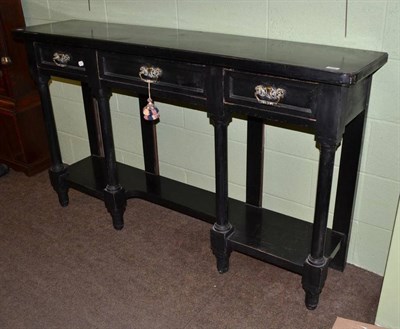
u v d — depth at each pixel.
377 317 1.62
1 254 2.07
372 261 1.89
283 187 1.99
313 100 1.37
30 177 2.71
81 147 2.71
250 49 1.56
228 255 1.87
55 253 2.07
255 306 1.75
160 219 2.29
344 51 1.54
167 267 1.96
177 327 1.67
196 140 2.18
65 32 1.91
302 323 1.67
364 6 1.53
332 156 1.43
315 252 1.62
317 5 1.62
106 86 1.84
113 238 2.16
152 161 2.33
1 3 2.31
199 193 2.15
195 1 1.89
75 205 2.44
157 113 1.76
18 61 2.46
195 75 1.57
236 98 1.51
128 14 2.11
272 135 1.92
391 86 1.58
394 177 1.70
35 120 2.64
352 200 1.77
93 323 1.70
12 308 1.77
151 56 1.62
